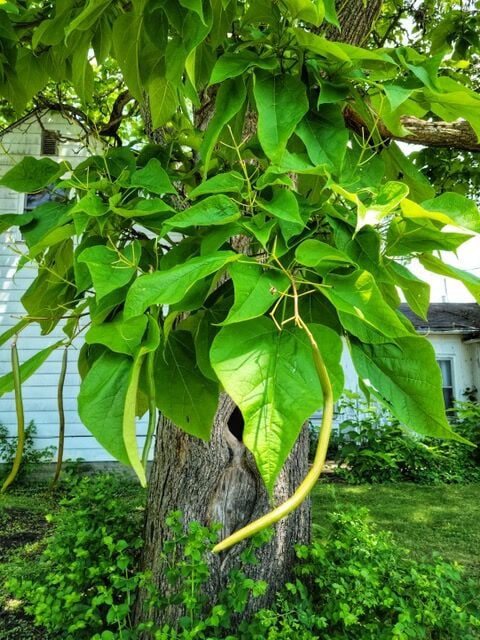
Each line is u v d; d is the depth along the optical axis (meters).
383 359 0.79
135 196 1.12
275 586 2.71
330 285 0.73
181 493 2.71
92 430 0.67
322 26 1.63
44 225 1.13
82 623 2.44
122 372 0.72
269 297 0.68
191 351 0.94
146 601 2.55
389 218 0.93
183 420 0.90
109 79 4.82
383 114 1.09
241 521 2.65
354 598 2.50
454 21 3.14
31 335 7.46
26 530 5.30
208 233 0.90
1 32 1.55
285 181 0.83
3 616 3.39
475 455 8.85
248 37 1.18
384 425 9.11
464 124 1.67
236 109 0.96
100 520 3.10
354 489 7.57
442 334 12.56
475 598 2.70
